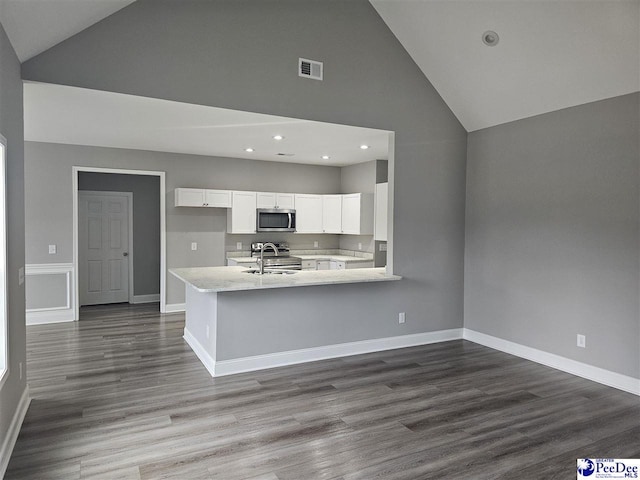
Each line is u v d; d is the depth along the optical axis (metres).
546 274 4.41
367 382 3.88
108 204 7.31
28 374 3.95
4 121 2.56
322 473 2.46
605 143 3.88
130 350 4.70
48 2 2.58
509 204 4.79
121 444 2.75
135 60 3.48
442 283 5.23
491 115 4.85
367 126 4.59
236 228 6.73
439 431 2.98
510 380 3.97
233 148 6.00
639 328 3.65
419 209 5.00
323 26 4.30
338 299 4.60
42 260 5.78
